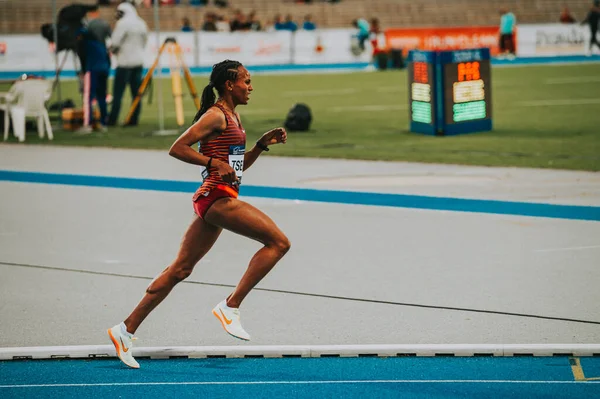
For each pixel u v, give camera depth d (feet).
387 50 217.36
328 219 59.62
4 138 106.63
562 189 68.85
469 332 37.11
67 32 116.88
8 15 257.96
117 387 32.01
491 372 32.91
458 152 88.94
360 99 147.74
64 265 49.52
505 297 41.88
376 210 62.28
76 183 75.66
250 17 239.71
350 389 31.55
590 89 155.12
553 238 53.26
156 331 38.17
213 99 34.01
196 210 33.73
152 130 111.86
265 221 33.78
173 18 266.98
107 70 112.78
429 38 233.35
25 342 36.88
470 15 288.71
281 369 33.60
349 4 287.48
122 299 42.98
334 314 39.93
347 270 47.09
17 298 43.42
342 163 83.61
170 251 52.16
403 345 35.04
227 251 51.60
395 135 103.45
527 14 289.33
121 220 60.80
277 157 87.92
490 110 104.99
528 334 36.73
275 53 235.61
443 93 101.19
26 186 74.74
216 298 42.78
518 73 192.34
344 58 240.73
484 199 65.41
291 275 46.34
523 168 78.95
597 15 241.35
